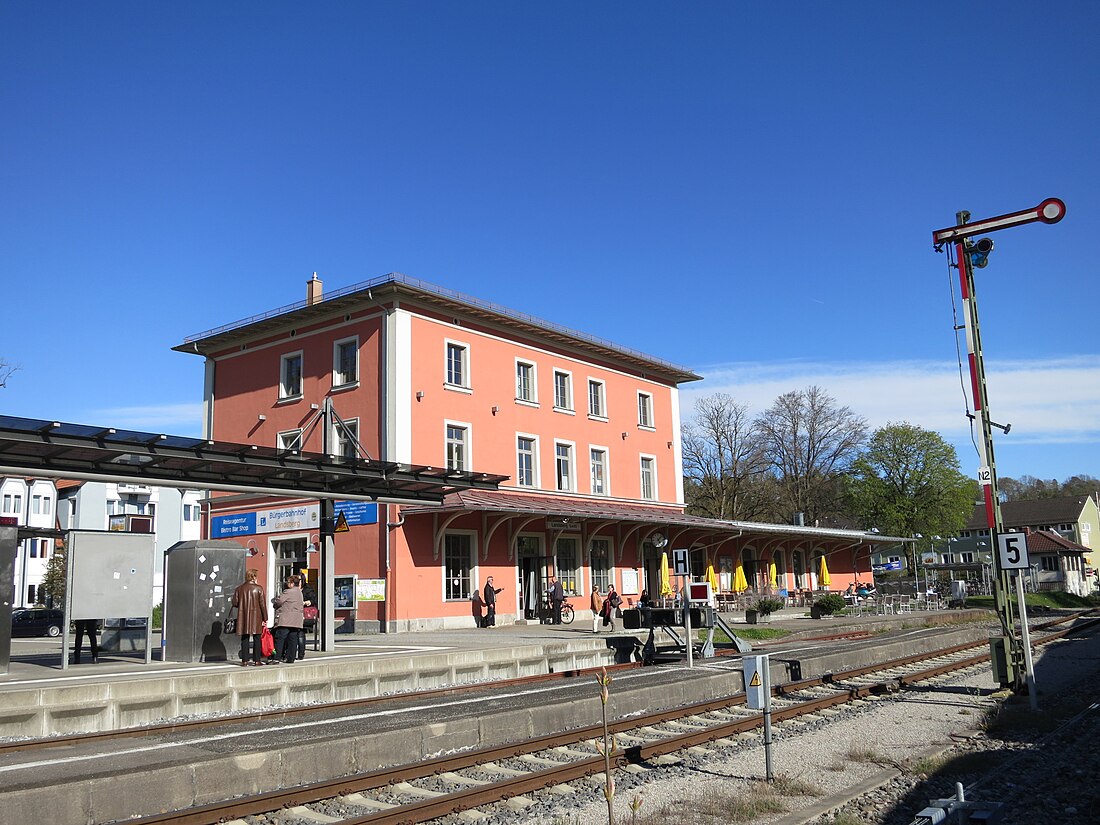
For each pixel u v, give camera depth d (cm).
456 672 1698
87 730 1197
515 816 776
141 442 1437
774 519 6506
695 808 792
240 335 3291
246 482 1692
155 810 777
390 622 2705
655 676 1639
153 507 5434
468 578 2994
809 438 6494
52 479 1416
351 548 2858
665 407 4197
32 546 5181
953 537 6462
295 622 1608
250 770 846
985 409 1479
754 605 3659
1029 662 1324
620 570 3678
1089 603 5312
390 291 2883
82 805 734
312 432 3062
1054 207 1412
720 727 1123
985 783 870
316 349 3109
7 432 1277
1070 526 9094
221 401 3372
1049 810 784
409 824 746
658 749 1011
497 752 980
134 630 1967
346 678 1523
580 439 3625
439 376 3025
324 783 828
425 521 2847
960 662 1902
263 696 1402
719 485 6162
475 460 3105
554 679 1759
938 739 1110
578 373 3681
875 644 2194
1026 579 6525
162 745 1005
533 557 3275
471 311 3141
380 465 1802
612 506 3712
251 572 1616
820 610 3656
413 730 996
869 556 5612
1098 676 1733
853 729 1177
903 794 841
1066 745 1055
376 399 2905
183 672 1454
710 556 4153
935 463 6275
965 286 1487
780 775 907
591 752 1015
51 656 1962
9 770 877
